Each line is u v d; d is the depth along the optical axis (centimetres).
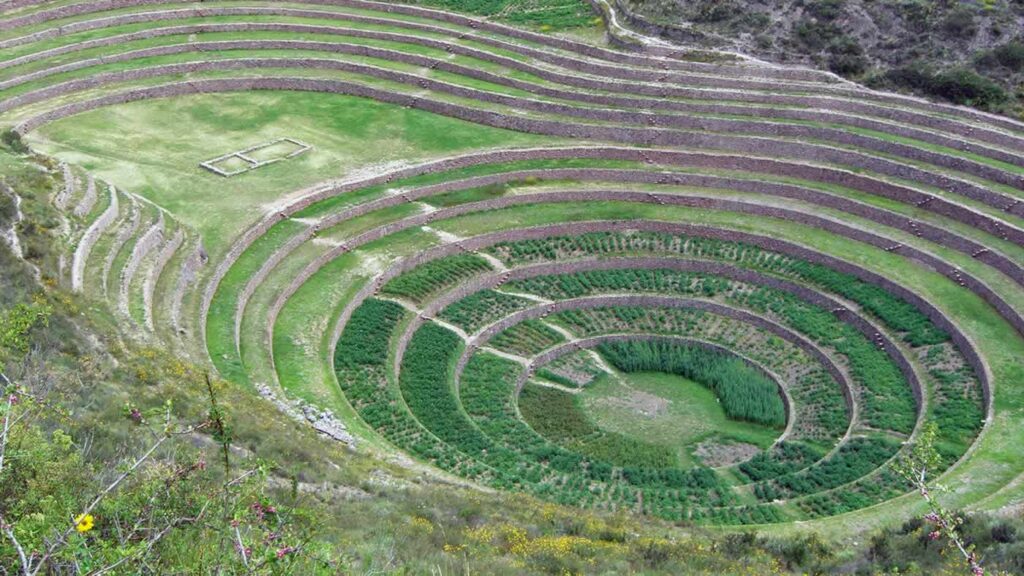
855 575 3139
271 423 3953
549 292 5916
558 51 8056
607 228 6344
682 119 7038
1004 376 4875
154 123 7294
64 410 2609
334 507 3161
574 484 4450
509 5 8894
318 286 5566
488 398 5103
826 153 6656
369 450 4253
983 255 5734
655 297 5909
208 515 1864
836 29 7325
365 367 5062
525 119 7281
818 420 5003
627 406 5209
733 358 5541
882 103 6894
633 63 7669
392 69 8088
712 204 6500
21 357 3316
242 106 7694
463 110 7506
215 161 6688
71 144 6812
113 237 5153
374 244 6003
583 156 6975
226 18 8869
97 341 4028
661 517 4138
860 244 6075
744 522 4112
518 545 3066
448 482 4041
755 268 6016
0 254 4372
